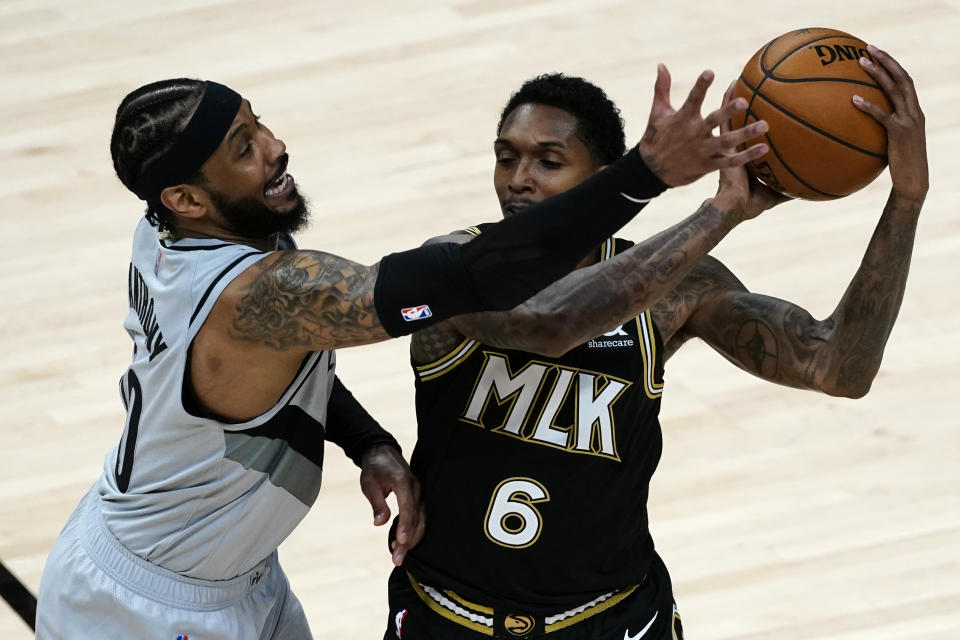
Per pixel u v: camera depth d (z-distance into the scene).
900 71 7.02
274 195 7.62
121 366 15.74
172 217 7.56
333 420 8.85
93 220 18.70
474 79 20.97
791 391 14.80
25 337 16.34
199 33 23.30
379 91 20.91
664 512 13.24
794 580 12.35
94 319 16.62
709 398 14.77
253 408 7.59
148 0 24.72
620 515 7.89
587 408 7.63
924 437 14.01
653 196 6.42
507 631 7.94
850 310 7.73
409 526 7.96
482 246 6.50
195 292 7.24
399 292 6.62
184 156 7.23
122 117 7.34
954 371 14.93
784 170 7.13
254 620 8.53
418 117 20.14
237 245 7.38
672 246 7.00
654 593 8.33
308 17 23.45
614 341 7.69
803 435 14.14
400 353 15.70
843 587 12.24
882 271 7.54
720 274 8.36
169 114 7.21
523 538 7.75
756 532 12.94
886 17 21.95
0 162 20.19
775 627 11.83
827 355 7.85
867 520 13.01
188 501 7.86
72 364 15.83
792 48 7.13
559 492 7.68
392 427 14.34
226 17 23.78
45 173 19.86
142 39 23.31
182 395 7.47
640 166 6.33
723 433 14.24
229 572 8.23
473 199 18.08
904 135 7.00
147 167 7.27
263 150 7.47
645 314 7.82
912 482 13.43
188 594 8.16
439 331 7.58
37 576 12.63
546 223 6.36
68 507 13.56
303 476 7.98
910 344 15.38
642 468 7.93
